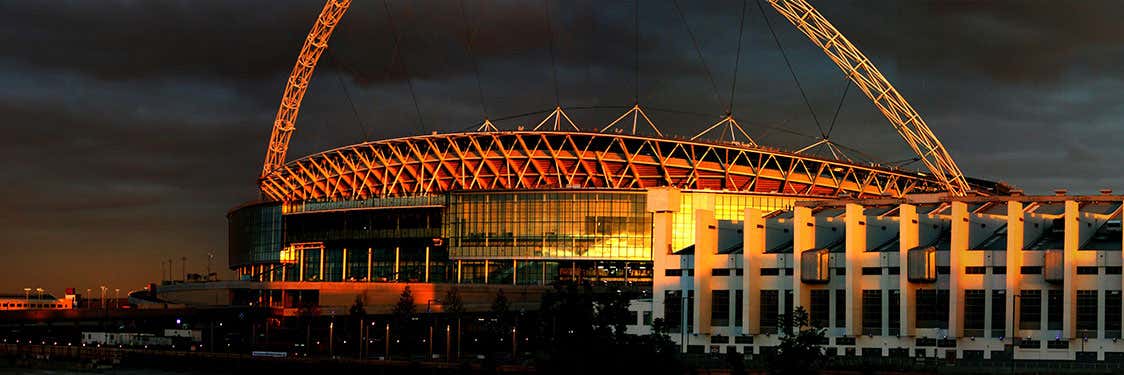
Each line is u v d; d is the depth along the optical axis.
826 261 177.75
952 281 170.38
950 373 158.00
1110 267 164.00
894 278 174.75
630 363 138.75
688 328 189.00
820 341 157.75
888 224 184.50
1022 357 167.25
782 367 151.12
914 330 173.00
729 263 185.62
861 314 176.62
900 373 158.62
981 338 169.25
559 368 142.12
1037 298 167.88
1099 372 151.62
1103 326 163.62
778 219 192.00
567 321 147.00
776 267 182.25
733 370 149.25
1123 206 172.12
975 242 179.62
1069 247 164.12
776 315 181.50
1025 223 177.38
